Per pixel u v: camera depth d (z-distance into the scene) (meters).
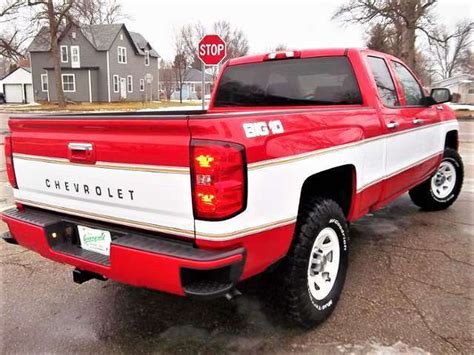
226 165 2.18
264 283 3.49
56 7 31.75
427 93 5.16
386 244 4.55
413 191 5.64
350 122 3.24
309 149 2.74
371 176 3.58
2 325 3.07
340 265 3.20
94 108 33.62
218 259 2.19
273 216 2.47
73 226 2.85
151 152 2.32
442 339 2.84
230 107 4.59
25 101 50.69
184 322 3.09
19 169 3.10
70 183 2.76
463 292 3.47
